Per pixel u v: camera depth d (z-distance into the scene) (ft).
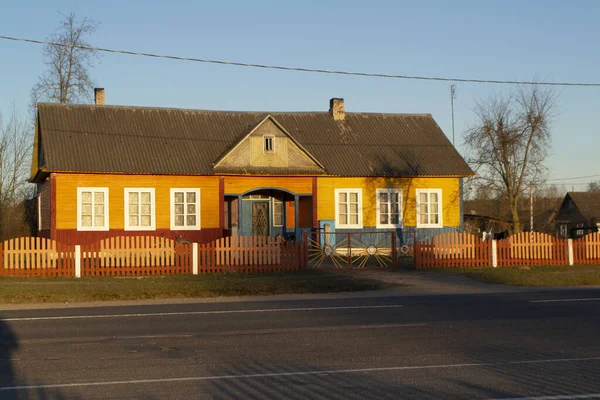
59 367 32.19
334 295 66.90
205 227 108.17
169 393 27.30
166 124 115.96
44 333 42.24
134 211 105.70
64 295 63.46
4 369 31.81
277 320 47.39
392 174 117.19
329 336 40.24
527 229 211.20
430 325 44.16
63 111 111.24
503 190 153.28
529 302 57.00
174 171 106.11
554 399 25.99
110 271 83.51
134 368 31.91
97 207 103.91
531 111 148.25
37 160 122.72
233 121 121.70
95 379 29.73
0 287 68.49
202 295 66.28
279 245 89.45
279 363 32.76
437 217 121.19
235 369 31.53
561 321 45.37
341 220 116.67
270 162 110.73
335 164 116.37
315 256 99.71
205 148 112.88
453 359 33.35
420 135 128.26
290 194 116.16
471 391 27.27
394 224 118.73
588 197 243.81
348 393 27.07
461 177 121.80
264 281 75.36
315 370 31.14
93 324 46.14
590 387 27.71
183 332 42.27
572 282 75.66
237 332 42.09
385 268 92.12
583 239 96.37
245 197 118.11
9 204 158.10
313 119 127.34
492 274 82.23
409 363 32.50
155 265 85.10
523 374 30.07
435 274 85.40
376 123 129.39
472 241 93.81
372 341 38.42
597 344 36.96
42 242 81.97
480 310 51.80
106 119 112.68
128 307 57.36
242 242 88.07
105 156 105.09
